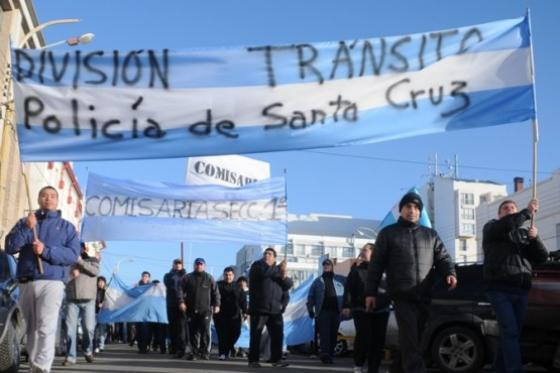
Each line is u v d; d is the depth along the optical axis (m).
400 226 7.04
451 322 10.55
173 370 10.57
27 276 7.22
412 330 6.78
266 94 7.93
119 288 17.94
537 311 9.88
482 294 10.45
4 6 25.69
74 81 7.90
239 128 7.91
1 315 7.75
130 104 7.91
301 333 16.47
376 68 7.95
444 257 7.03
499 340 7.75
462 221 90.00
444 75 7.90
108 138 7.87
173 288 14.53
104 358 13.59
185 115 7.92
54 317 7.27
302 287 16.88
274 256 11.81
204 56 7.96
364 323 9.31
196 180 15.73
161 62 7.95
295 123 7.91
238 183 16.14
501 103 7.82
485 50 7.89
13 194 27.30
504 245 7.62
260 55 7.97
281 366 11.80
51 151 7.82
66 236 7.46
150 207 15.25
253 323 11.69
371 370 9.27
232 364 12.21
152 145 7.89
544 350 9.79
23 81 7.87
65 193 46.03
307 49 7.98
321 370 11.28
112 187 15.29
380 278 7.00
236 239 15.23
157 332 18.12
